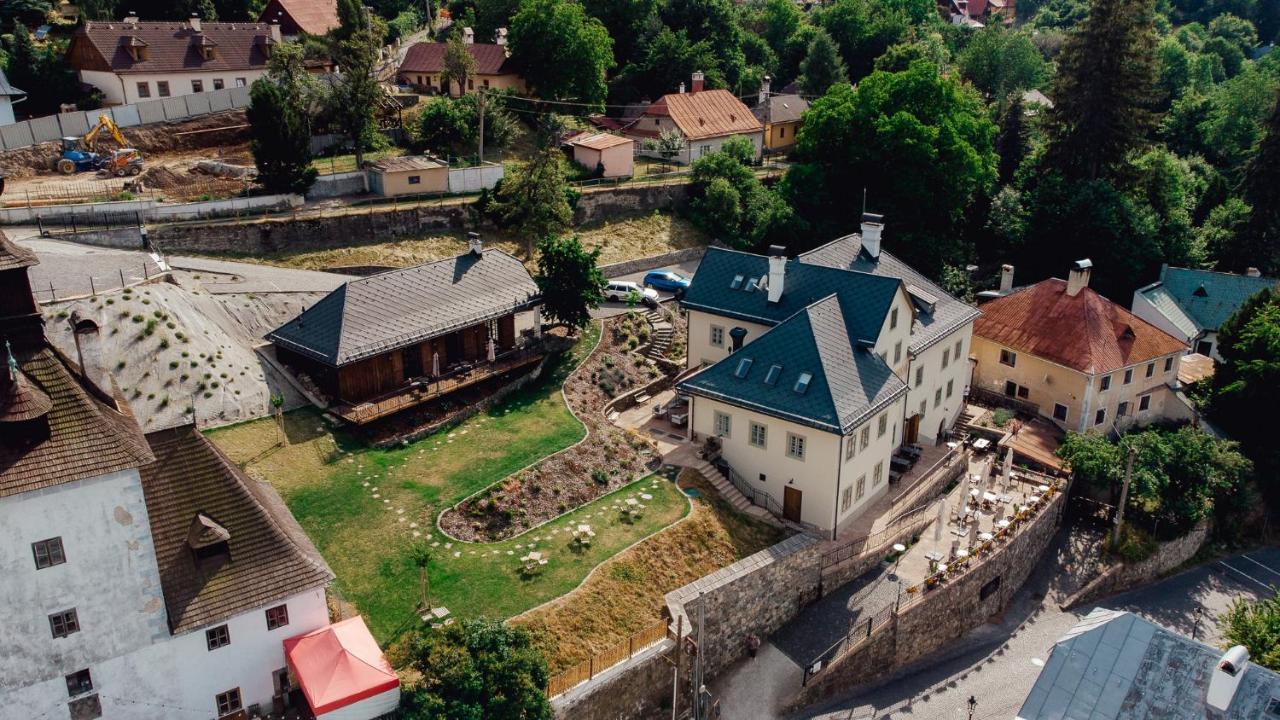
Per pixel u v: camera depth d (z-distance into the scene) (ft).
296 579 112.16
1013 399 218.18
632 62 367.04
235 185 230.68
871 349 162.40
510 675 108.37
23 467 94.68
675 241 266.98
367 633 114.11
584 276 190.29
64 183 225.76
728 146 287.69
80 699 102.22
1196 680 96.07
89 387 109.50
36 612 97.71
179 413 152.66
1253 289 261.03
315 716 104.12
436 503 144.46
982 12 640.99
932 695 143.95
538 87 319.68
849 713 138.00
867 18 431.43
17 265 97.86
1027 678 149.59
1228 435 218.38
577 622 126.62
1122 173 299.58
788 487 157.07
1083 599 172.45
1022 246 290.97
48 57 263.08
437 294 178.09
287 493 143.64
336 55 266.98
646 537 143.64
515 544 139.74
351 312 164.86
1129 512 188.34
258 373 166.81
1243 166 304.30
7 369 96.32
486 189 243.40
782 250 176.14
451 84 321.93
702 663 135.74
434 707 105.29
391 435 161.48
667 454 166.91
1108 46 286.46
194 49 276.00
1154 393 221.25
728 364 163.84
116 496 98.89
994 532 167.22
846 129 274.77
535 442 162.81
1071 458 188.96
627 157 287.89
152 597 103.50
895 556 160.86
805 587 148.56
